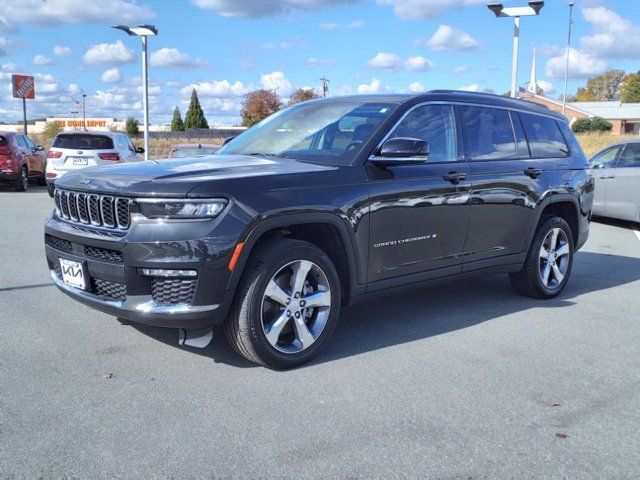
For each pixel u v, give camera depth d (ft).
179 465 9.14
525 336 15.70
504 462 9.50
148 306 11.70
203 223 11.53
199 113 298.76
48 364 12.88
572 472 9.28
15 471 8.84
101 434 9.98
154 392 11.63
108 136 50.14
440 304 18.70
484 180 16.57
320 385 12.18
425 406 11.37
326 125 15.48
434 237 15.48
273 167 13.23
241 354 12.84
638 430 10.66
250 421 10.56
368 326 16.26
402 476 9.02
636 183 37.52
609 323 17.04
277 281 12.74
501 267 17.88
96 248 12.28
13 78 97.35
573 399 11.87
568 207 20.22
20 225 32.81
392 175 14.37
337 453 9.60
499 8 58.59
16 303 17.33
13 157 53.83
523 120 18.86
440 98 16.25
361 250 13.87
